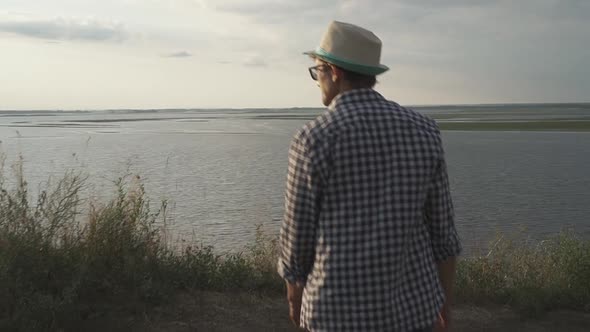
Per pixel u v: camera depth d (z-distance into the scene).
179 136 59.00
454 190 20.47
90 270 4.44
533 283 5.21
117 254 4.79
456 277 5.41
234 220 14.70
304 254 2.03
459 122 83.56
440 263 2.19
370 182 1.95
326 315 1.96
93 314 4.02
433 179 2.05
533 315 4.71
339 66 2.07
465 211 16.36
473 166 28.50
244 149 40.81
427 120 2.11
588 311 4.87
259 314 4.48
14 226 4.53
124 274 4.55
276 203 17.52
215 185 21.61
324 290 1.96
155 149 40.50
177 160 32.09
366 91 2.07
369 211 1.95
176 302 4.52
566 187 21.09
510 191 20.12
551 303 4.91
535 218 15.26
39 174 23.75
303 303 2.07
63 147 41.47
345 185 1.95
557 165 28.72
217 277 5.04
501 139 49.16
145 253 4.95
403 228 1.97
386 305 1.94
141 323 4.12
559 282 5.18
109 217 4.88
